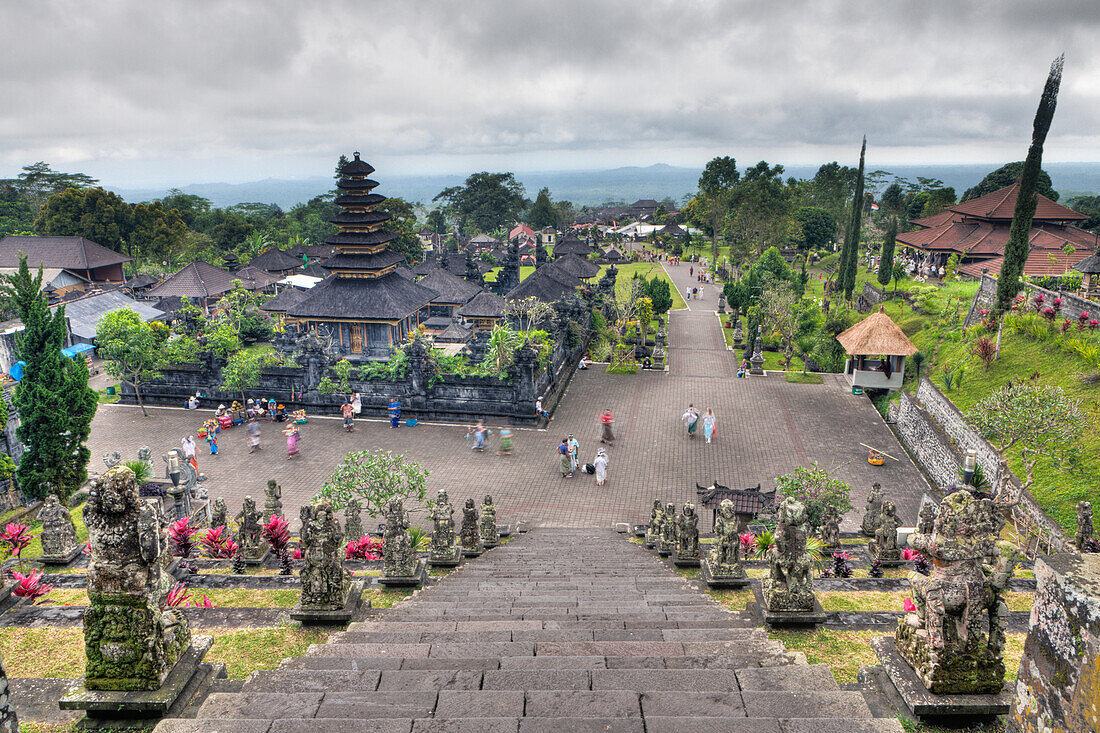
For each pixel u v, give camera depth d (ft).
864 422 122.83
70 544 49.90
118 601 21.29
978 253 200.34
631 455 108.17
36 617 35.06
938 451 99.55
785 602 33.01
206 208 445.78
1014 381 98.58
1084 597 11.16
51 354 75.20
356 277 172.96
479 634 27.99
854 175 425.69
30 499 80.38
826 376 150.10
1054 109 112.57
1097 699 10.80
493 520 67.15
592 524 84.84
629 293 190.39
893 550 54.19
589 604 37.29
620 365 159.33
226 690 22.75
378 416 127.13
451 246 432.25
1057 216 204.64
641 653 24.77
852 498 93.25
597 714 18.62
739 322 182.70
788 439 114.83
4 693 15.14
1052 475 80.02
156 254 318.86
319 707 19.21
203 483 94.73
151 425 121.90
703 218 382.42
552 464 104.73
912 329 161.48
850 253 196.54
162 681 21.86
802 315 174.81
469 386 124.26
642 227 510.58
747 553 59.00
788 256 358.43
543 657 23.70
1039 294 122.62
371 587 46.93
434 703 19.43
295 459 106.52
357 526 62.28
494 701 19.40
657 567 54.03
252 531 52.42
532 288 188.65
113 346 126.31
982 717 20.76
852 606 40.70
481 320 193.67
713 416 118.73
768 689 20.25
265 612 36.45
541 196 527.81
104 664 21.57
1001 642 20.74
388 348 168.04
